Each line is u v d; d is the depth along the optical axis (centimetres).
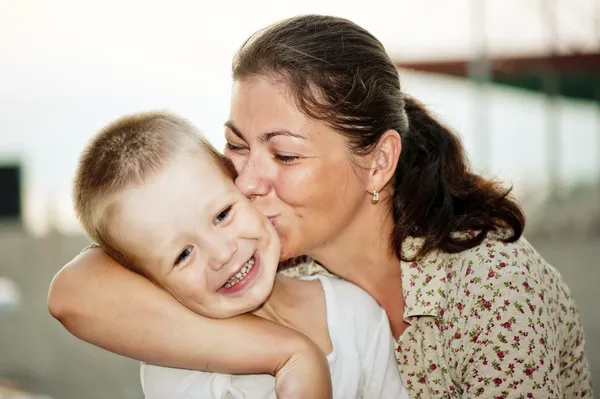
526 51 1303
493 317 166
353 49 181
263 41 178
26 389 555
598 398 467
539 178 1561
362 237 190
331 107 172
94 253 181
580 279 897
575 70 1307
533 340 161
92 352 674
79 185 172
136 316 170
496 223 187
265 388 172
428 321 185
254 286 170
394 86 190
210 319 171
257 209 175
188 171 166
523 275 170
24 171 1495
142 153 166
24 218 1447
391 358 186
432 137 204
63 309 172
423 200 189
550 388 158
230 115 180
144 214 163
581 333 204
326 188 175
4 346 694
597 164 1703
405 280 186
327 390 167
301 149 171
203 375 175
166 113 179
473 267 177
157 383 179
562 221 1370
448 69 1296
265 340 168
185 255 167
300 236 179
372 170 184
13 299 922
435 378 184
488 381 162
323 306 187
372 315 188
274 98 172
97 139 172
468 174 207
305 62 172
